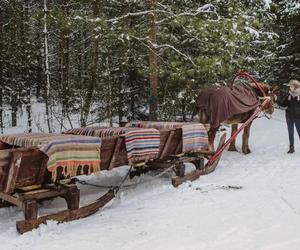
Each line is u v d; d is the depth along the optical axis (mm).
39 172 5730
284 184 7789
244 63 15055
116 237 5215
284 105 11289
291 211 6109
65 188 5934
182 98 13805
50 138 5785
